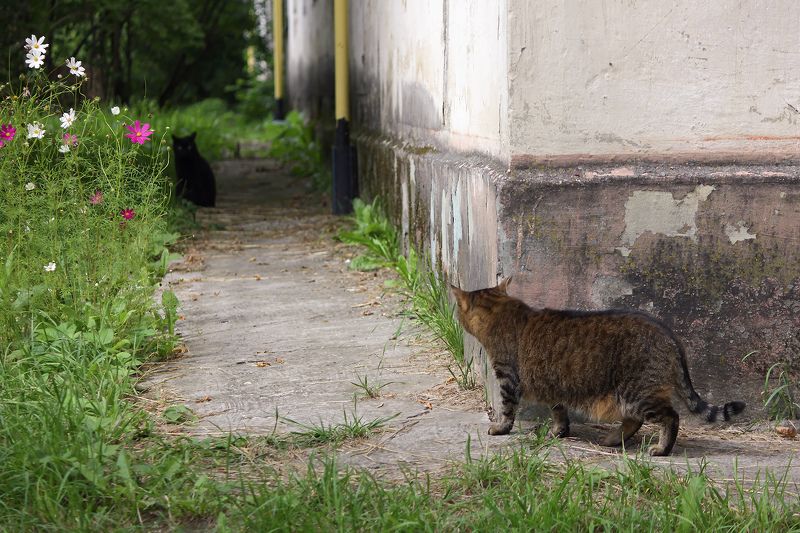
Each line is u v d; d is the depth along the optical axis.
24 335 5.54
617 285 4.71
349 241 9.32
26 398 4.49
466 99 6.00
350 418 4.73
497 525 3.39
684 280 4.71
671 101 4.68
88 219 5.96
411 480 3.78
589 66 4.64
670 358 4.19
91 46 18.42
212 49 28.78
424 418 4.75
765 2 4.64
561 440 4.50
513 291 4.70
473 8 5.68
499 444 4.37
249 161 18.98
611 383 4.24
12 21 13.35
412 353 5.92
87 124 6.51
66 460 3.73
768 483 3.84
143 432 4.41
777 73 4.69
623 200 4.64
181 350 5.96
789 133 4.74
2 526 3.40
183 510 3.58
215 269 8.70
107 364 5.10
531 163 4.69
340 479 3.81
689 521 3.32
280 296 7.58
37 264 5.82
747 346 4.77
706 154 4.73
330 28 16.50
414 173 7.70
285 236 10.37
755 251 4.70
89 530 3.38
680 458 4.25
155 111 19.66
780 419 4.79
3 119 6.10
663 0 4.61
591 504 3.53
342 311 7.04
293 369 5.61
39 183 6.18
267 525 3.36
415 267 7.55
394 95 9.30
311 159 16.69
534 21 4.59
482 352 5.10
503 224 4.66
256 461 4.14
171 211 9.50
